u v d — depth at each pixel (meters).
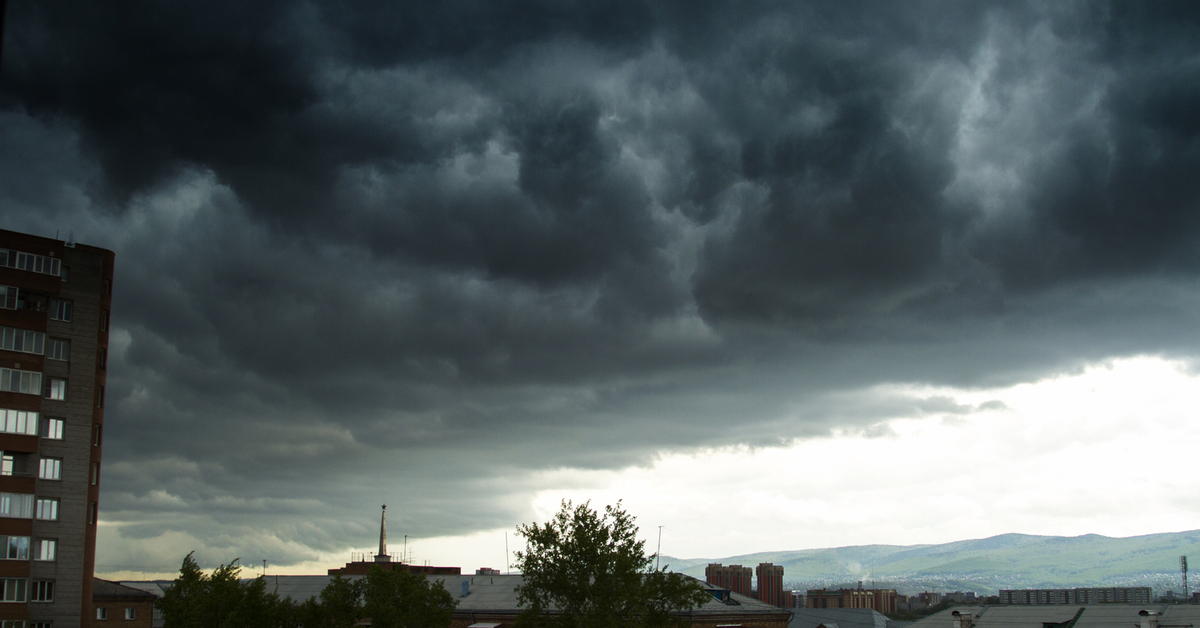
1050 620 111.62
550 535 72.06
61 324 100.88
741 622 104.50
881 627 142.00
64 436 98.62
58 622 94.50
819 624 150.38
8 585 92.12
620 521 73.19
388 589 89.88
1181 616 101.12
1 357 95.88
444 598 92.50
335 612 89.31
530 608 71.06
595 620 67.44
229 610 83.94
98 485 100.69
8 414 95.12
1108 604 112.50
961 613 121.50
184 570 88.50
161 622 140.88
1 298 97.12
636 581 69.50
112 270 106.12
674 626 77.69
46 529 95.62
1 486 93.44
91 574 98.00
